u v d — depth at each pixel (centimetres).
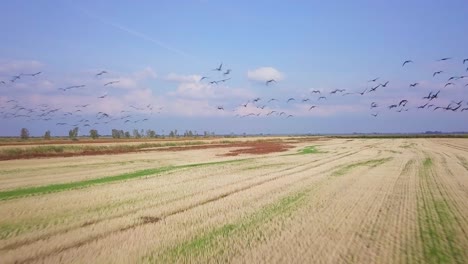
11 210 1255
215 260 779
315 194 1560
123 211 1241
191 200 1431
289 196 1514
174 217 1159
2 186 1783
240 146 6209
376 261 771
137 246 871
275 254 813
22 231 1000
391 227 1038
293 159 3481
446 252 829
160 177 2130
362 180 1992
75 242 902
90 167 2678
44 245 880
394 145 6725
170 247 864
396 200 1430
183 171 2436
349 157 3750
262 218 1142
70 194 1563
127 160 3278
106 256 804
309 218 1138
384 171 2438
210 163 3038
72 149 4372
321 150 5094
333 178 2075
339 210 1251
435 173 2322
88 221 1108
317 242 898
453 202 1395
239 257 796
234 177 2128
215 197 1495
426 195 1541
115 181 1959
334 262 765
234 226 1050
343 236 948
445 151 4712
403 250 841
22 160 3198
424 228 1027
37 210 1255
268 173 2328
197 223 1085
